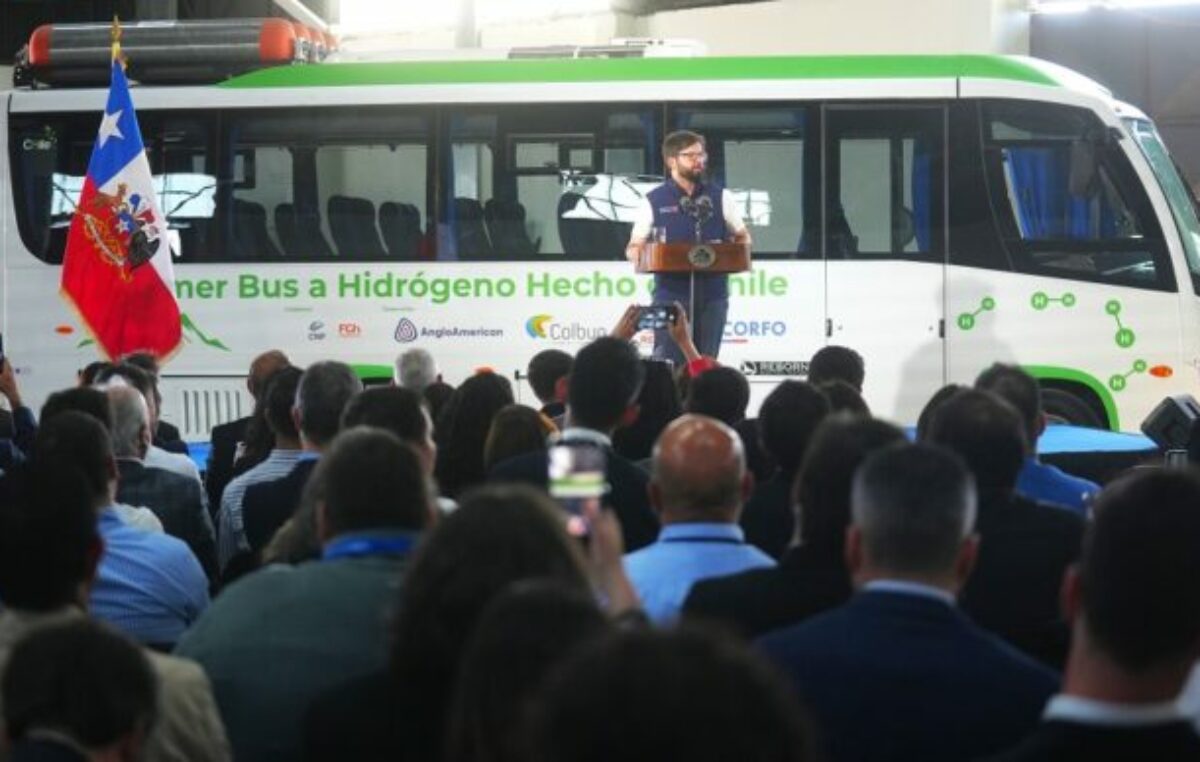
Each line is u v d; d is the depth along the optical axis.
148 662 3.65
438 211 17.45
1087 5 26.62
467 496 3.71
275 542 5.93
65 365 17.78
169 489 8.13
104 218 13.73
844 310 17.27
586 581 3.61
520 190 17.42
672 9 29.16
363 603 4.87
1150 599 3.22
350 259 17.53
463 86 17.42
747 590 4.88
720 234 14.03
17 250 17.78
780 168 17.30
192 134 17.62
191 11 29.33
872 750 4.01
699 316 13.83
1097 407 17.33
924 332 17.28
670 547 5.33
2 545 4.67
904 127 17.30
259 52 17.70
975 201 17.22
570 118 17.36
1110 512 3.34
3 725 3.55
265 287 17.58
